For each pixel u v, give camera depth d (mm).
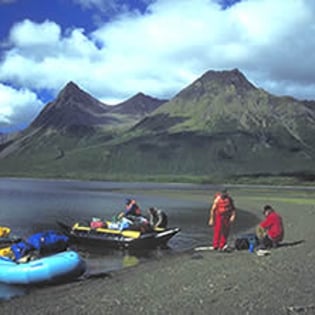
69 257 15953
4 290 14812
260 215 44719
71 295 13531
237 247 20734
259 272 14930
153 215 27500
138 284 14422
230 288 12875
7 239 22234
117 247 23719
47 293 14195
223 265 16734
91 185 163875
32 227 33344
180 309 11039
